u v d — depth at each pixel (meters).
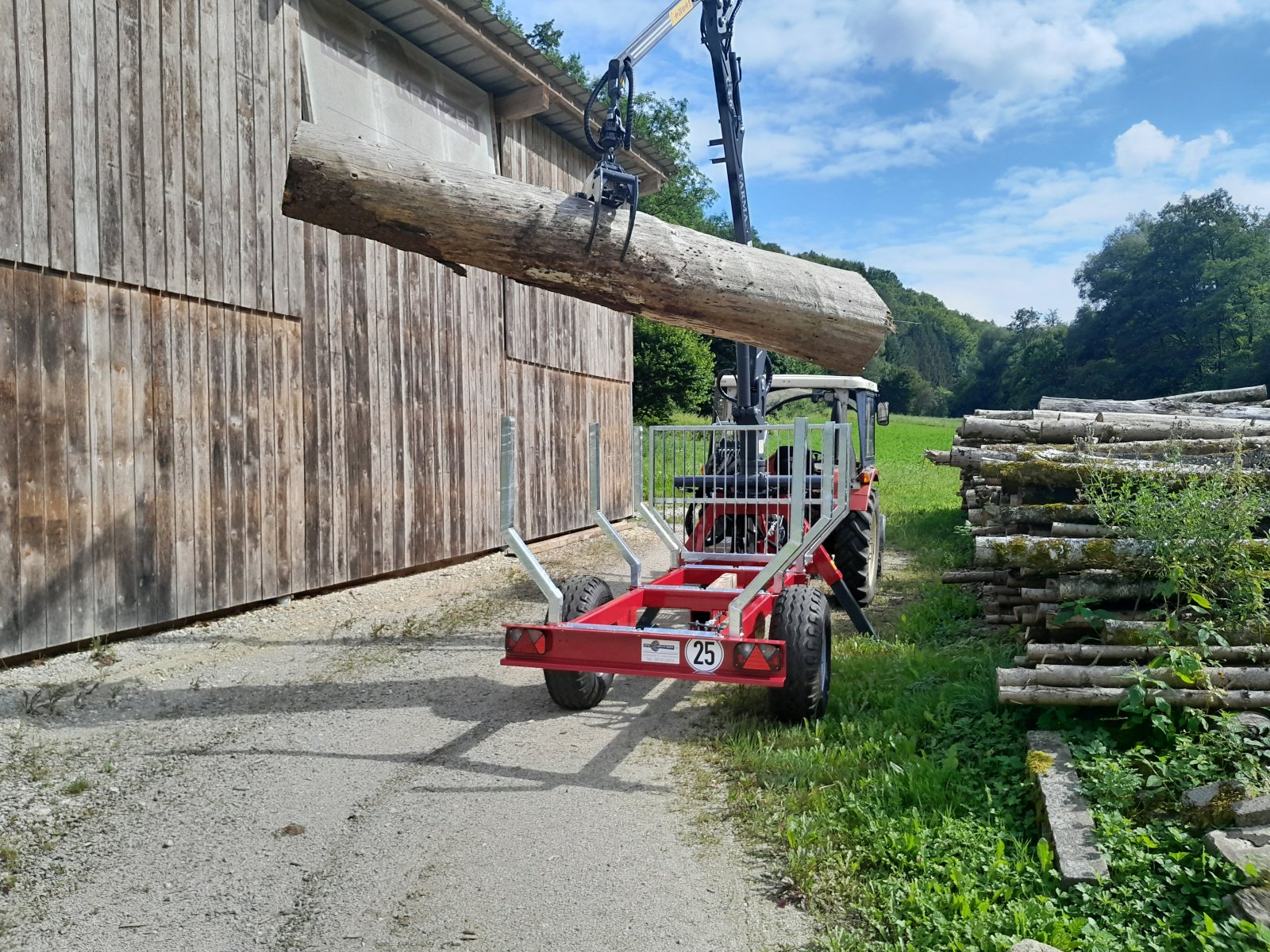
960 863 3.02
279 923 2.84
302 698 5.20
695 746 4.41
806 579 5.91
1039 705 3.93
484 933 2.78
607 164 5.05
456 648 6.40
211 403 6.86
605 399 14.35
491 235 4.95
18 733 4.43
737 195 7.23
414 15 8.67
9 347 5.35
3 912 2.88
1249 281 67.75
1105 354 77.06
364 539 8.59
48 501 5.59
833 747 4.17
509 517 4.60
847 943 2.67
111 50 6.00
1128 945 2.56
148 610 6.32
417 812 3.65
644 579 9.29
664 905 2.94
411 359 9.27
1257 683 3.71
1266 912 2.55
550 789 3.90
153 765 4.15
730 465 7.10
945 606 7.20
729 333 5.64
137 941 2.73
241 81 7.11
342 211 4.80
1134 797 3.28
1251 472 4.62
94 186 5.87
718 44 7.09
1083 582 4.44
